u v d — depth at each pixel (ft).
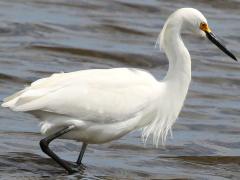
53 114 41.50
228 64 74.28
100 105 41.81
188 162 47.85
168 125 44.62
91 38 77.20
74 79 41.93
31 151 46.42
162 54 73.92
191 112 58.95
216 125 56.49
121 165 45.83
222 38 82.33
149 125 44.52
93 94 41.75
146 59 72.23
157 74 68.80
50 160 45.27
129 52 73.36
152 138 50.80
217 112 59.82
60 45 72.90
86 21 82.17
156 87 43.52
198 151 50.39
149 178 43.88
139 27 82.28
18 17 80.53
